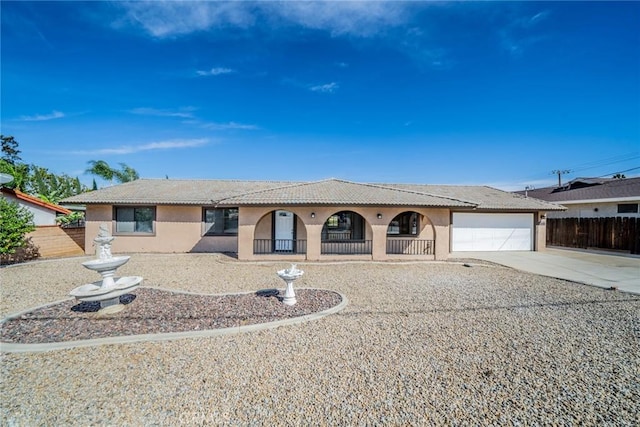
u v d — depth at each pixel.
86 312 6.90
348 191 15.82
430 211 14.88
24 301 7.96
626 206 20.19
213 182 20.67
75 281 10.23
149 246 17.02
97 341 5.32
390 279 10.86
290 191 15.52
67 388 3.96
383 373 4.35
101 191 17.81
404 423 3.30
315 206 14.23
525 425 3.29
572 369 4.51
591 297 8.56
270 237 16.56
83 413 3.47
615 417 3.43
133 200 16.48
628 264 14.27
